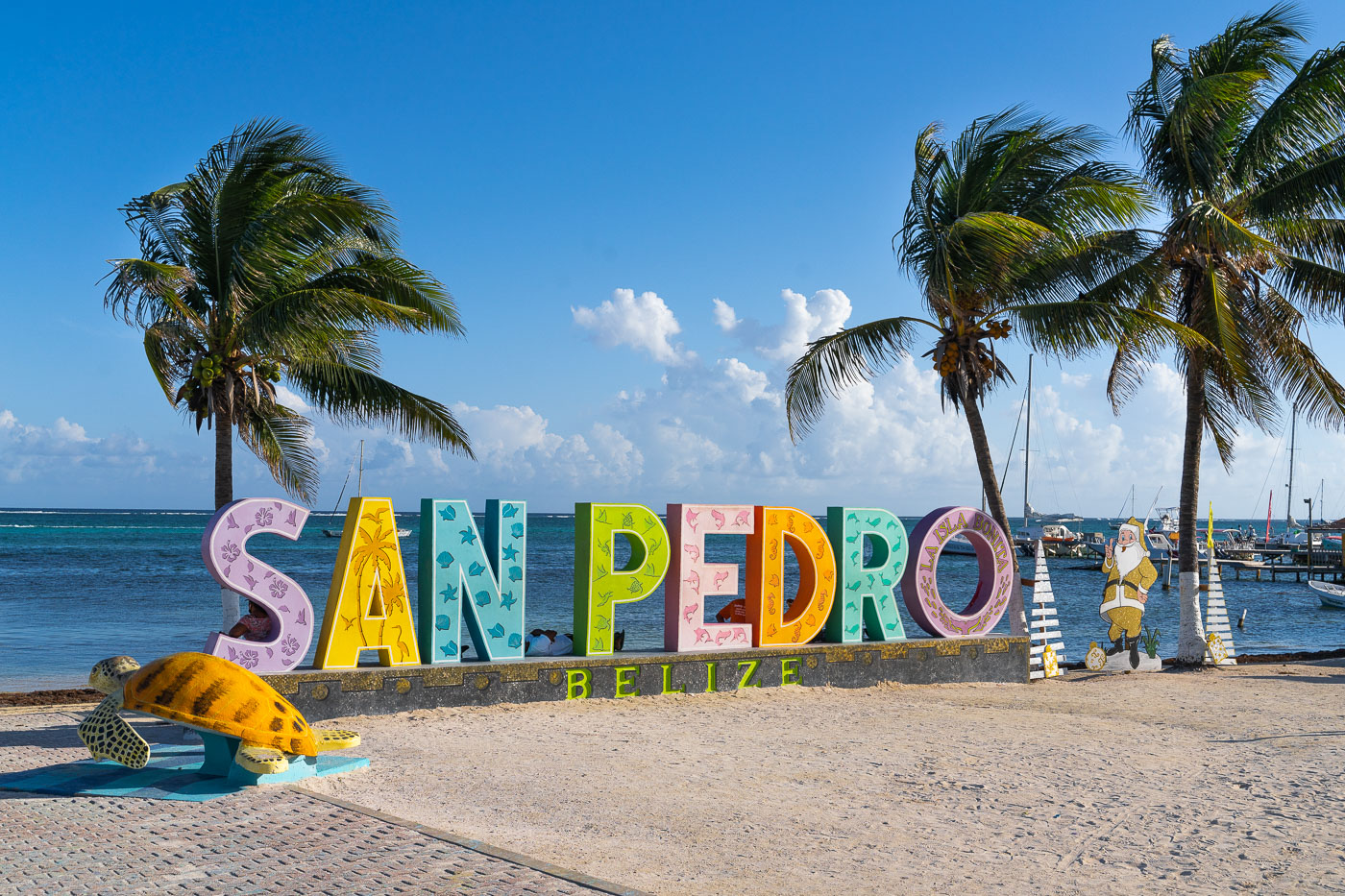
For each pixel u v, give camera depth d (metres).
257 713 7.76
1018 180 16.81
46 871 5.48
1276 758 9.87
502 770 8.58
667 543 13.13
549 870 5.57
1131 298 17.34
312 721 10.58
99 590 38.88
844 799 7.89
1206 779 8.83
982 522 15.84
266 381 14.67
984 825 7.16
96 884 5.28
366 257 14.72
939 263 15.94
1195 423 18.52
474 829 6.69
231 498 14.21
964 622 15.53
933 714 12.27
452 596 11.80
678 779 8.46
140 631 25.64
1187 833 7.00
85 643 22.88
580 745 9.77
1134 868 6.16
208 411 14.03
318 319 12.91
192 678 7.77
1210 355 17.62
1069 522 154.12
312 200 13.11
